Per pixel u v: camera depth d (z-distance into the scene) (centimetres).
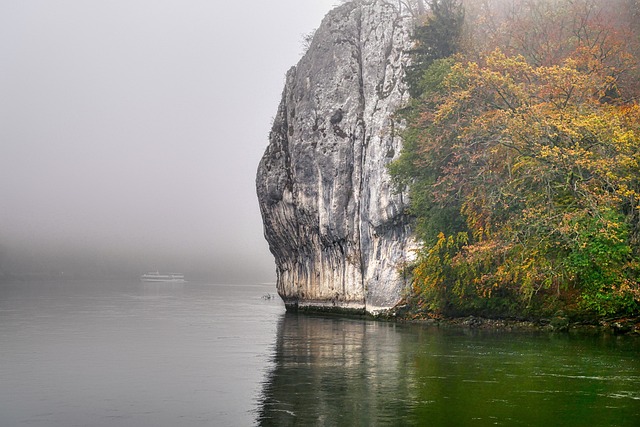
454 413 1389
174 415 1421
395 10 5666
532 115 3158
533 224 3094
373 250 5019
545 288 3350
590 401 1503
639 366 2042
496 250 3341
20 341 2988
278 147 6431
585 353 2352
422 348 2597
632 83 3931
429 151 3966
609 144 3006
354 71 5644
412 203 4184
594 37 4125
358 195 5316
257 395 1630
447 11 4547
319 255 5812
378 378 1855
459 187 3828
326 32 5919
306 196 5759
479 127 3456
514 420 1324
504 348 2530
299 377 1898
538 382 1759
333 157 5469
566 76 3297
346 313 5400
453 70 3662
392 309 4647
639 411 1402
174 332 3528
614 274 2956
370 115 5325
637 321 3094
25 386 1788
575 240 2958
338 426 1293
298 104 6028
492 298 3700
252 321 4525
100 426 1332
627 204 3144
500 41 4281
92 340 3045
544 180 3200
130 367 2153
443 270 3928
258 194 6638
